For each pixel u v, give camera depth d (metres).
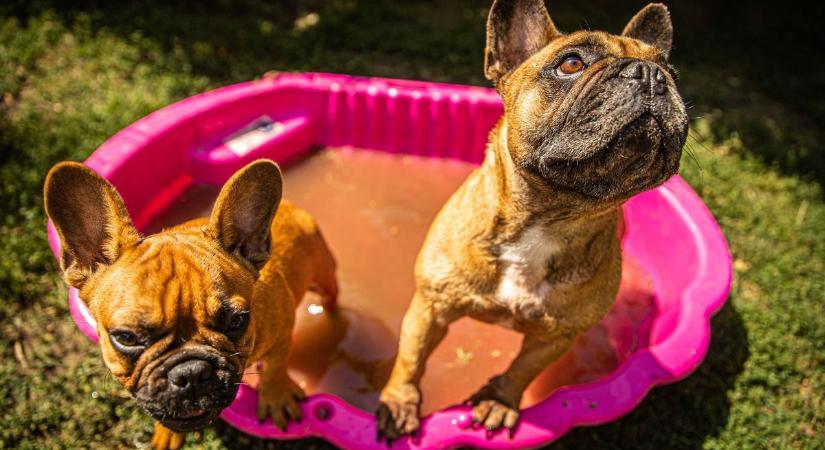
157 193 0.91
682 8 1.70
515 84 0.57
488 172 0.60
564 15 1.54
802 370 0.82
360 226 0.96
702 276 0.77
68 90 1.13
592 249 0.59
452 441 0.62
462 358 0.79
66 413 0.70
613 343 0.82
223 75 1.23
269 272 0.61
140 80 1.17
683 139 0.49
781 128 1.30
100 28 1.28
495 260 0.60
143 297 0.46
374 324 0.83
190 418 0.49
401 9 1.52
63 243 0.48
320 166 1.05
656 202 0.91
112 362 0.49
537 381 0.77
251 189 0.53
